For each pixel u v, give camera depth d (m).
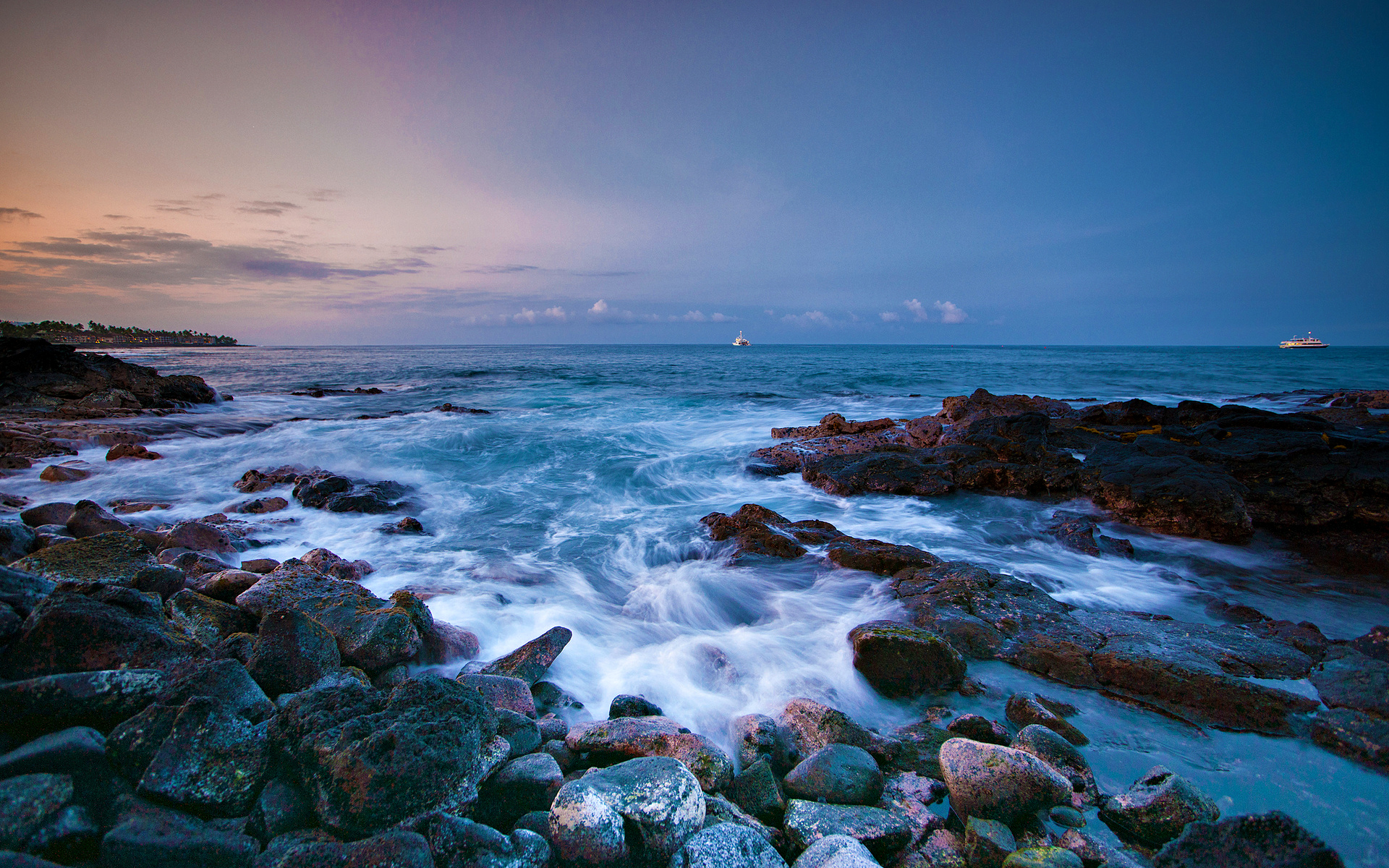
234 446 14.65
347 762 2.69
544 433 17.12
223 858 2.46
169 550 6.18
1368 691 4.52
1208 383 36.88
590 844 2.78
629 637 5.93
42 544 5.96
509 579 7.24
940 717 4.59
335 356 89.00
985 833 3.07
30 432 14.72
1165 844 3.18
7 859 2.16
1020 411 16.16
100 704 2.87
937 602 6.35
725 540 8.74
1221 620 6.50
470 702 3.25
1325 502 9.18
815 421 21.00
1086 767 3.79
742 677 5.12
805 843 3.11
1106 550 8.51
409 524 9.23
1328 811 3.58
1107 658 5.07
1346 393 23.95
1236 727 4.41
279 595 4.68
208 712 2.80
